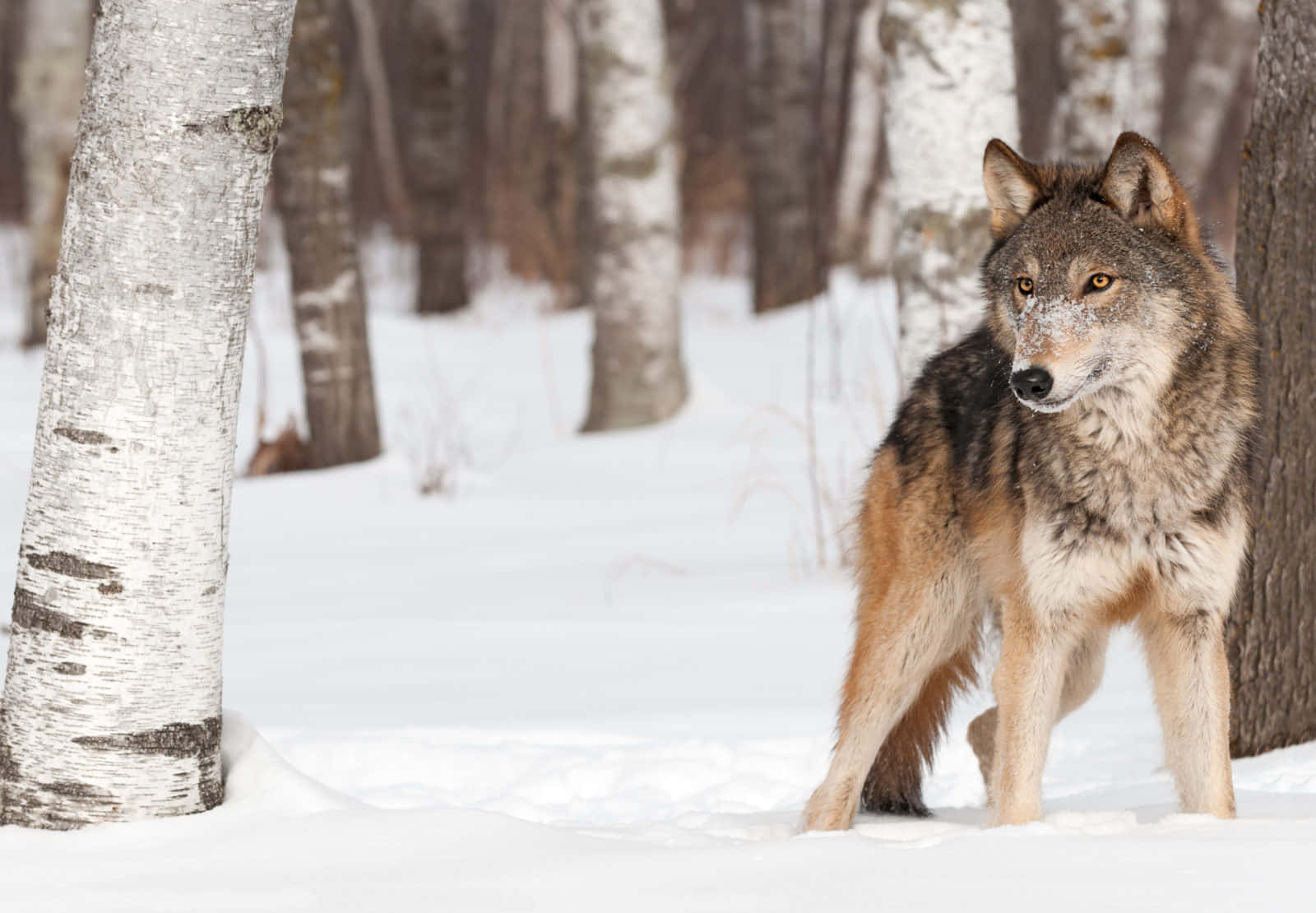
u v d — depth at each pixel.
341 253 23.73
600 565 17.23
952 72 13.73
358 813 7.25
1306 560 9.58
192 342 7.15
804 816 8.59
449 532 19.50
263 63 7.21
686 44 50.94
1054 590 7.85
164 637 7.16
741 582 16.03
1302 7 9.12
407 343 34.69
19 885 6.19
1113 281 7.67
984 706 11.80
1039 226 8.05
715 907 5.52
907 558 8.95
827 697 11.68
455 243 40.16
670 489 21.75
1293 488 9.50
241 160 7.21
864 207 42.34
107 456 7.03
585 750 10.50
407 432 26.56
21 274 46.25
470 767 10.16
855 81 41.38
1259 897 5.35
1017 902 5.40
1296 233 9.27
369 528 19.80
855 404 25.92
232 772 7.66
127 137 7.00
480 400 29.25
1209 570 7.70
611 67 25.05
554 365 32.34
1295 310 9.34
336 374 23.78
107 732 7.07
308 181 23.48
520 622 14.46
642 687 12.10
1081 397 7.70
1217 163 49.31
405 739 10.51
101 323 7.03
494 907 5.65
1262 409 8.59
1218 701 7.76
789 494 18.11
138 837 6.91
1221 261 8.38
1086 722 11.09
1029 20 45.00
